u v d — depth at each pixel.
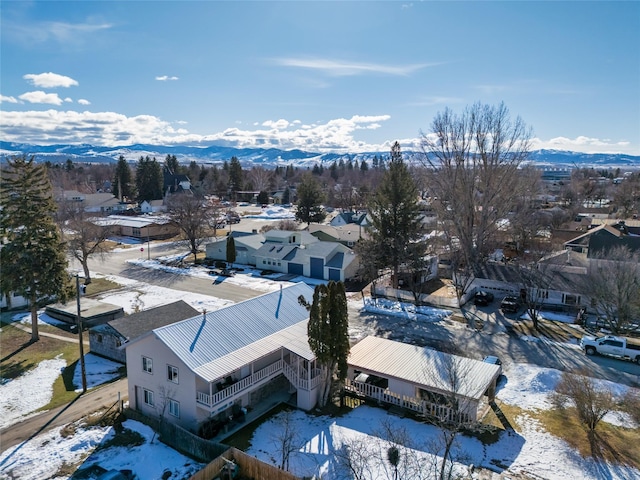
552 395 24.78
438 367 24.97
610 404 22.30
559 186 151.38
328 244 56.59
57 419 23.83
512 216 57.72
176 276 54.19
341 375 24.52
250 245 60.69
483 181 46.00
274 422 23.33
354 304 43.12
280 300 30.28
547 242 51.62
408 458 19.55
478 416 23.06
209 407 21.27
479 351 31.55
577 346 32.19
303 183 90.81
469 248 45.38
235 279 52.81
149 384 23.72
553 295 40.69
